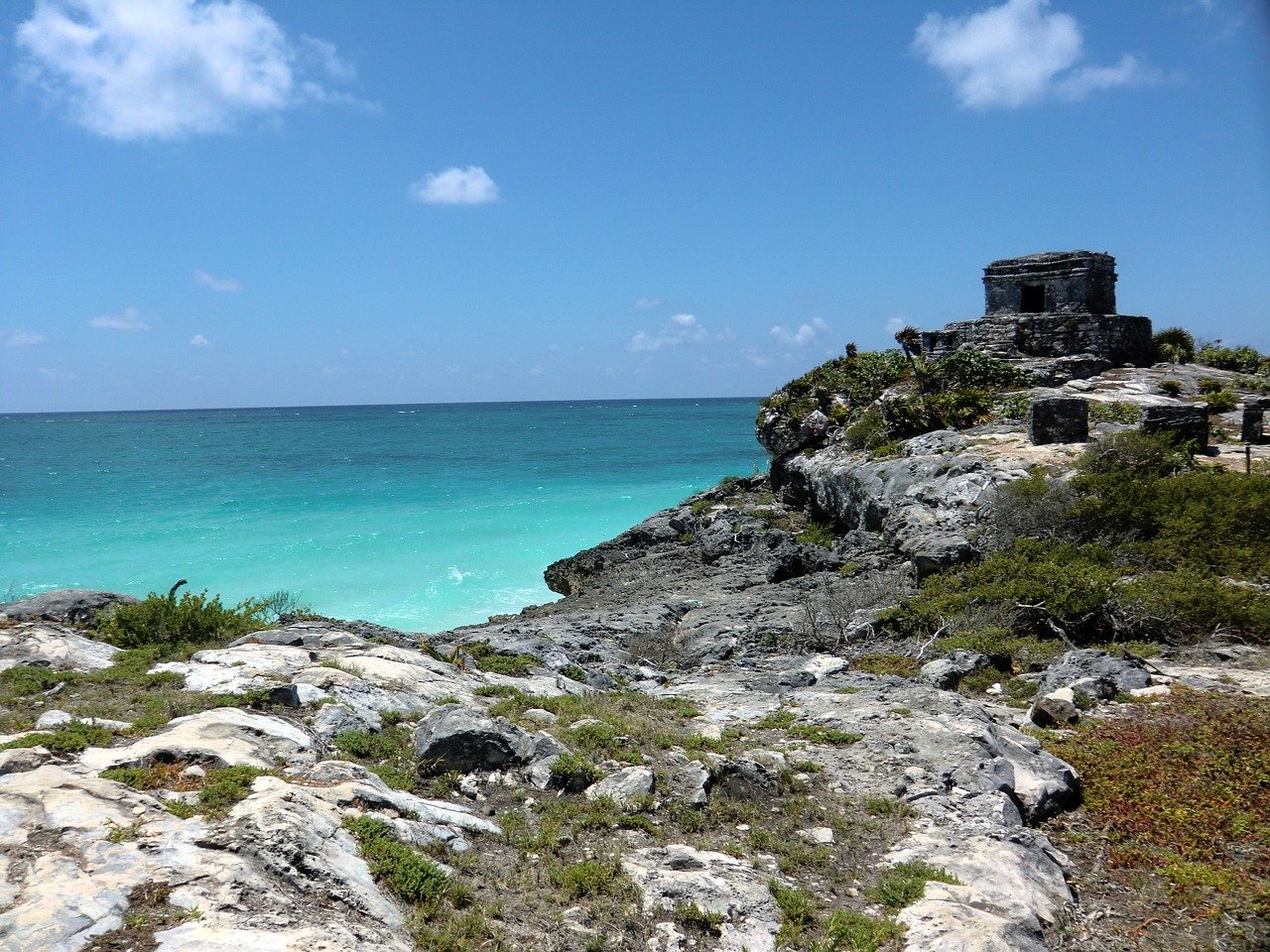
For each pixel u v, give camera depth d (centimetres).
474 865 662
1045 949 624
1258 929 656
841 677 1368
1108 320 3750
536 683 1191
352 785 718
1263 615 1409
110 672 991
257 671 1012
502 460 8631
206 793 646
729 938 600
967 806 826
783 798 851
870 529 2648
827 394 3875
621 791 804
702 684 1389
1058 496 1991
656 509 5188
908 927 618
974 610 1608
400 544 4019
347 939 510
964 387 3375
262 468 7669
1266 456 2486
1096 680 1153
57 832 571
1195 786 881
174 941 475
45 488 6003
